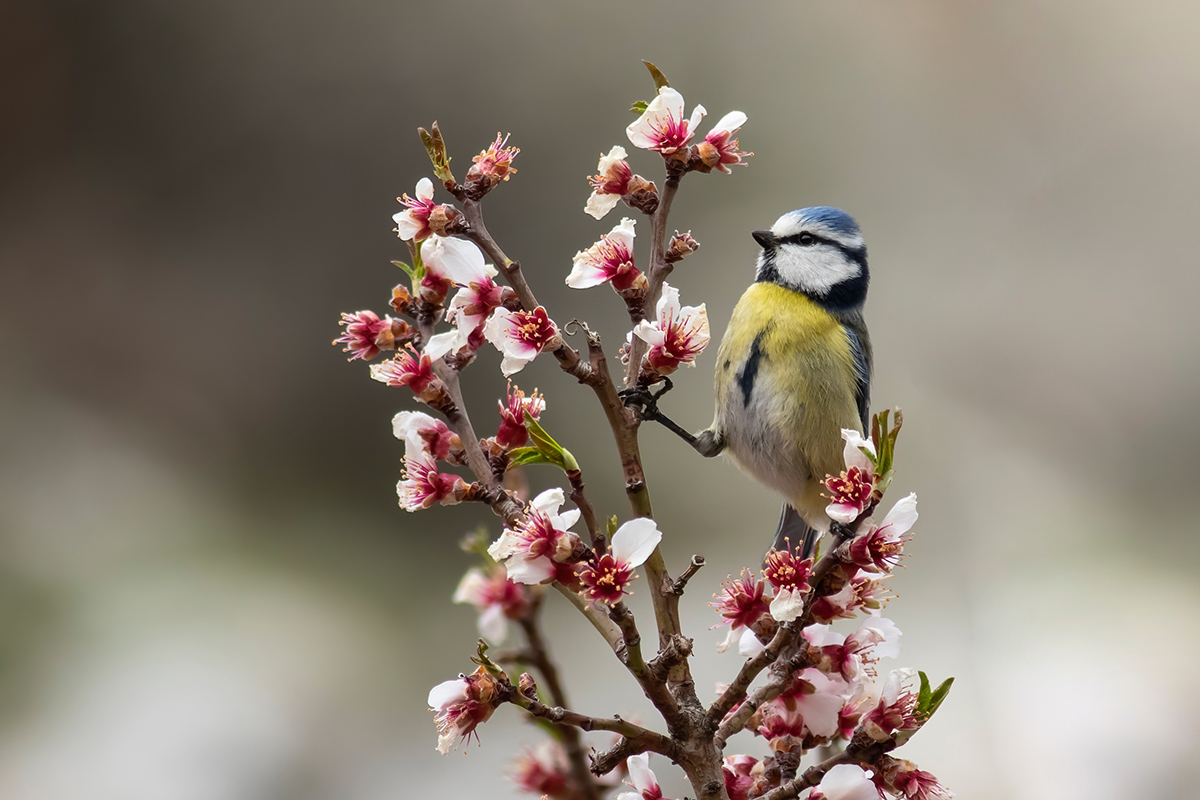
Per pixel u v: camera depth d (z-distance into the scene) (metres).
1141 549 4.21
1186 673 4.11
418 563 4.24
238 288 4.74
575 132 4.73
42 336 4.61
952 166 4.99
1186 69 5.04
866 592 3.28
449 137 4.75
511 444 3.47
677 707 3.17
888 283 4.75
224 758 4.09
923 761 4.09
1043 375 4.61
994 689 4.11
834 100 4.92
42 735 4.09
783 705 3.48
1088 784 4.07
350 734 4.11
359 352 3.68
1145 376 4.56
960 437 4.46
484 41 4.75
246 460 4.52
